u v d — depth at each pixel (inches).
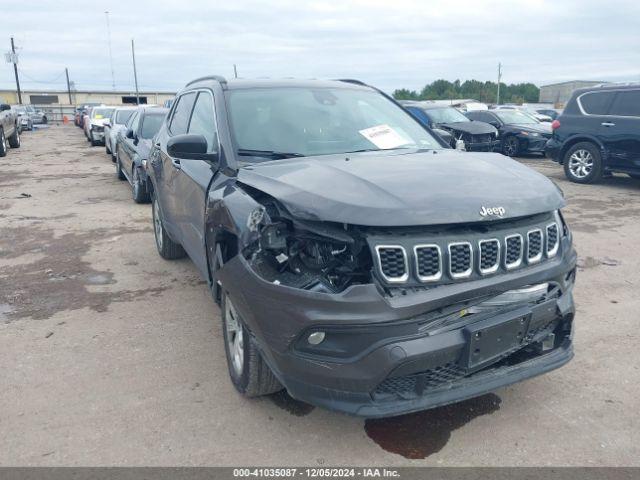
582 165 444.5
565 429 121.6
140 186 374.0
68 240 287.9
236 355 134.3
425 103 673.6
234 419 126.7
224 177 143.4
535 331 119.6
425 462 111.8
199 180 161.6
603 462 111.0
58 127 1825.8
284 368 109.3
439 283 105.8
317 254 110.0
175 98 233.1
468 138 575.2
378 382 103.4
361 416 104.5
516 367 118.2
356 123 167.2
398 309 101.8
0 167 613.9
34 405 133.0
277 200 116.6
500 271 111.6
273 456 114.2
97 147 917.8
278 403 133.2
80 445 118.0
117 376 146.4
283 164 136.8
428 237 106.0
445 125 596.4
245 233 118.6
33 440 119.7
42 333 173.5
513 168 135.0
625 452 114.0
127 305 196.5
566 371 146.1
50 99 3029.0
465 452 114.6
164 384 142.2
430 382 109.2
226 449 116.5
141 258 254.2
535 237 118.1
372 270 104.3
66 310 192.5
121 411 130.3
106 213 354.9
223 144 151.3
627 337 165.6
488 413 128.0
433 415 127.6
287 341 107.1
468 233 108.9
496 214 109.2
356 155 146.8
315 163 133.8
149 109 427.8
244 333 123.3
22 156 751.7
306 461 112.6
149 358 156.4
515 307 113.7
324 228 108.8
